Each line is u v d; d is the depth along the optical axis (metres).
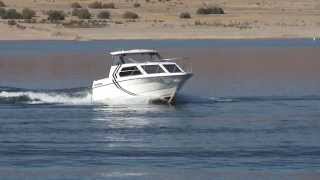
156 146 77.19
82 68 146.75
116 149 76.00
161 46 190.25
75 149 76.06
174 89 101.00
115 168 68.69
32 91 105.75
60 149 76.25
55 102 103.69
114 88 101.50
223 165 69.44
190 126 87.44
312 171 66.94
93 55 170.38
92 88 102.81
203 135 82.44
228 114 95.12
